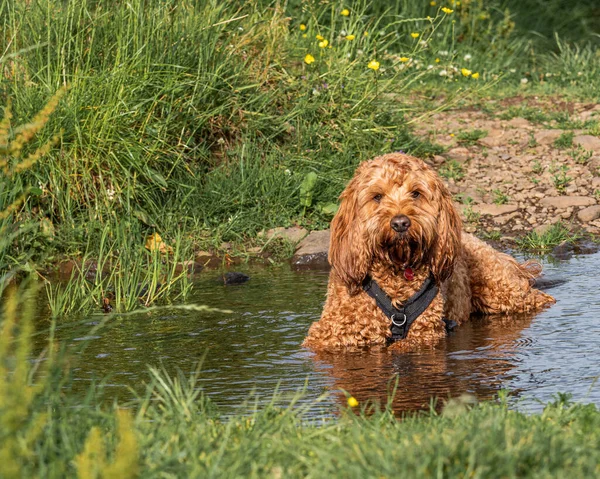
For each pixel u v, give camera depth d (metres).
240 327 7.03
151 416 4.54
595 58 17.25
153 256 8.62
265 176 10.66
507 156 12.52
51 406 4.20
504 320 7.42
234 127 11.34
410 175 6.37
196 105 10.84
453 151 12.76
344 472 3.45
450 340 6.76
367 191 6.38
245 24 12.30
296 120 11.70
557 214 10.81
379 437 3.82
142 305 7.86
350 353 6.41
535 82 16.61
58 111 9.60
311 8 13.03
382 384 5.59
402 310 6.62
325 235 10.03
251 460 3.68
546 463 3.46
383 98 12.48
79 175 9.72
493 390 5.39
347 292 6.62
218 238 9.88
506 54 17.52
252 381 5.68
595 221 10.56
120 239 9.12
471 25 17.66
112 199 9.54
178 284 8.58
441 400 5.23
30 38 10.37
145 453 3.67
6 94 9.65
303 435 4.09
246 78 11.59
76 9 10.53
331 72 12.03
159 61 10.51
